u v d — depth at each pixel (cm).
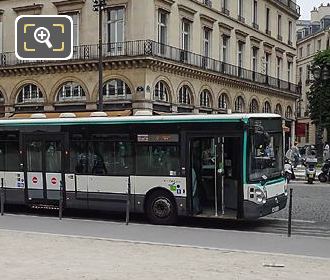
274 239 1145
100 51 3077
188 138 1353
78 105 3806
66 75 3844
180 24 3988
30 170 1570
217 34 4531
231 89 4744
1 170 1617
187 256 937
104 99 3691
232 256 938
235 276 782
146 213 1405
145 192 1399
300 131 4850
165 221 1377
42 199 1552
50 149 1543
